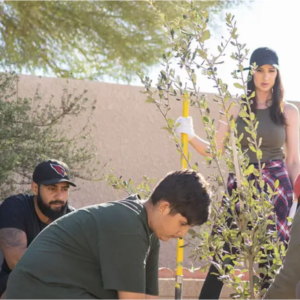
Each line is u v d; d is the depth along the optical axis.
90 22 11.80
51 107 6.41
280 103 4.70
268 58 4.66
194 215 2.86
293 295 3.36
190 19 3.77
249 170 3.65
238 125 4.68
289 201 4.54
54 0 11.87
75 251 2.88
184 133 4.52
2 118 5.95
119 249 2.84
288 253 3.37
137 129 7.20
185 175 2.91
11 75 6.41
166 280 5.42
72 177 6.51
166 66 3.77
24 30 11.91
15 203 4.44
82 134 6.96
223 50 3.71
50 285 2.86
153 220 2.92
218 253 3.77
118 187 4.00
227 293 5.45
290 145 4.86
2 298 4.28
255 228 3.63
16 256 4.25
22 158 5.97
